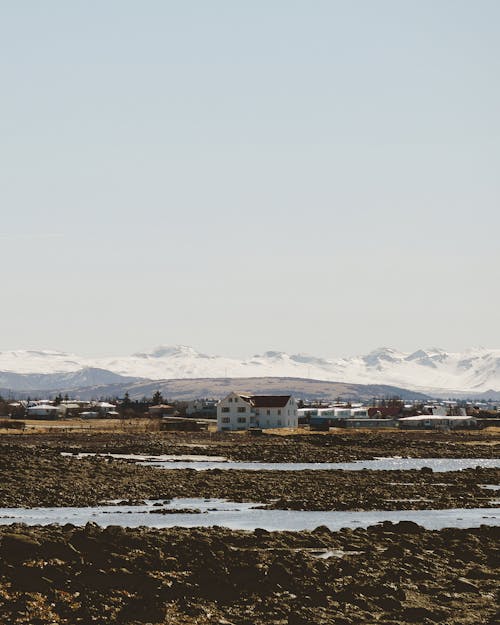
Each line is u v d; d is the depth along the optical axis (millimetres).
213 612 61281
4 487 151750
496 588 71062
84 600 61344
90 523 83312
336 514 128000
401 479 179125
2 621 56125
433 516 126750
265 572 71188
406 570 76625
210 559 73500
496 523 118812
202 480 169750
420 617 61844
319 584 69688
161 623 57969
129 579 66062
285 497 147625
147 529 97500
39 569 65750
